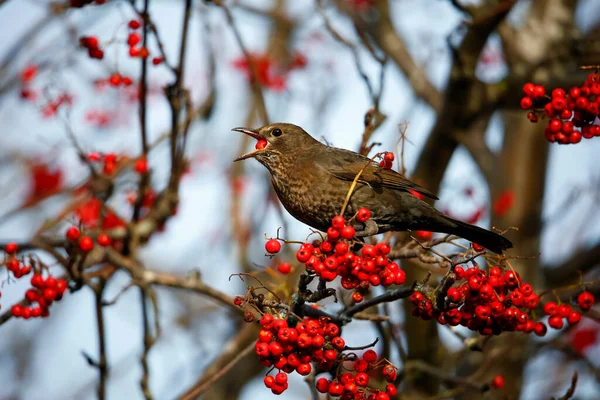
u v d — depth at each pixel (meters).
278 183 11.15
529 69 13.52
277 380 6.98
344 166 10.63
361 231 9.98
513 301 7.39
